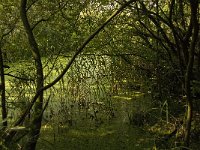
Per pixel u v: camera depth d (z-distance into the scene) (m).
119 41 7.21
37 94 4.51
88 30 6.78
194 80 6.10
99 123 7.20
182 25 6.30
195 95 6.32
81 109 7.79
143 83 7.84
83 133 6.83
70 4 6.32
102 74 7.87
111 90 8.22
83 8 6.41
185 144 5.08
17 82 7.33
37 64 4.95
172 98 7.11
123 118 7.38
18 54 6.70
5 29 6.31
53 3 6.18
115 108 7.82
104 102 7.87
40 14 6.35
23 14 4.91
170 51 6.96
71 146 6.30
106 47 7.25
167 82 7.14
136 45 7.41
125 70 7.92
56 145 6.34
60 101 7.98
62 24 6.48
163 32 6.21
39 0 6.09
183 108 6.77
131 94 8.31
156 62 7.17
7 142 4.20
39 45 6.54
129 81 8.12
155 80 7.48
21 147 4.52
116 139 6.48
